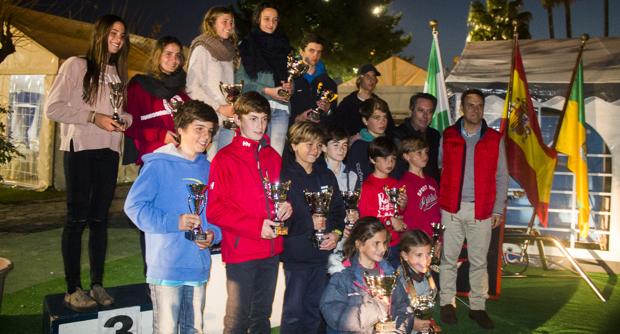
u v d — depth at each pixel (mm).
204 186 3158
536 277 6676
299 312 3871
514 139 6332
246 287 3504
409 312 3529
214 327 4301
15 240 7723
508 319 5203
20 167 13172
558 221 7930
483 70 7855
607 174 7348
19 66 12703
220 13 4453
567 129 6871
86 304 3709
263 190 3545
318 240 3713
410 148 4832
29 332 4285
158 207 3227
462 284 5836
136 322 3809
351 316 3250
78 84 3809
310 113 4820
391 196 4309
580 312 5441
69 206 3834
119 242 7828
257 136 3537
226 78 4531
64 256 3834
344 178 4500
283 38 5039
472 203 5016
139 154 4062
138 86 4074
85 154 3814
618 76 7207
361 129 5293
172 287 3174
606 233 7312
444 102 7363
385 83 16578
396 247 4453
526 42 8758
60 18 13406
